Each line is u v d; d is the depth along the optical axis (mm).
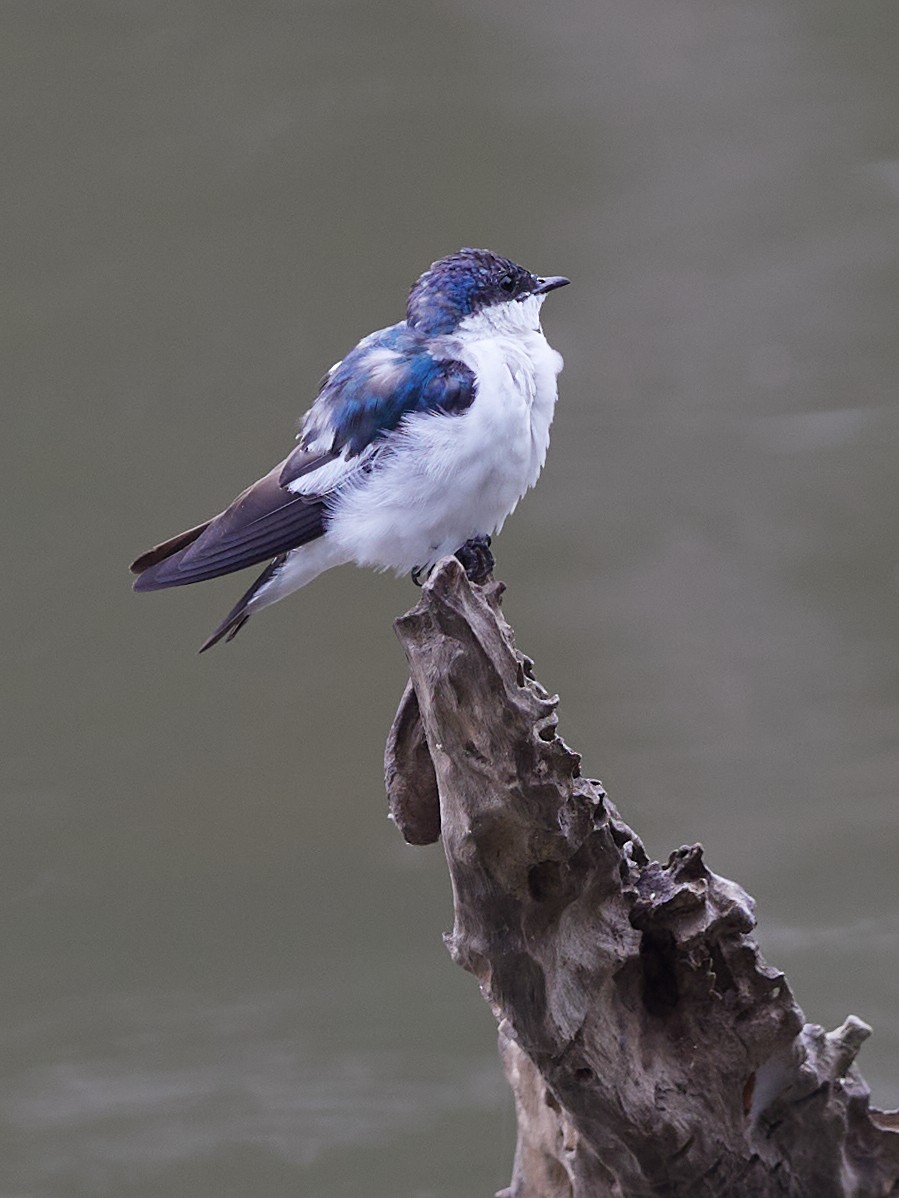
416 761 6668
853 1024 6254
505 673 5574
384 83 18469
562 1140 6734
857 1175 6371
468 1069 11414
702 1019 6012
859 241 17953
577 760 5645
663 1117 5957
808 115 18812
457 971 12195
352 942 12453
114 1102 11133
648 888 6020
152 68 18406
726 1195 6125
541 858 5695
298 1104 11148
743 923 5902
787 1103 6156
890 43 19312
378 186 17844
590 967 5887
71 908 12742
